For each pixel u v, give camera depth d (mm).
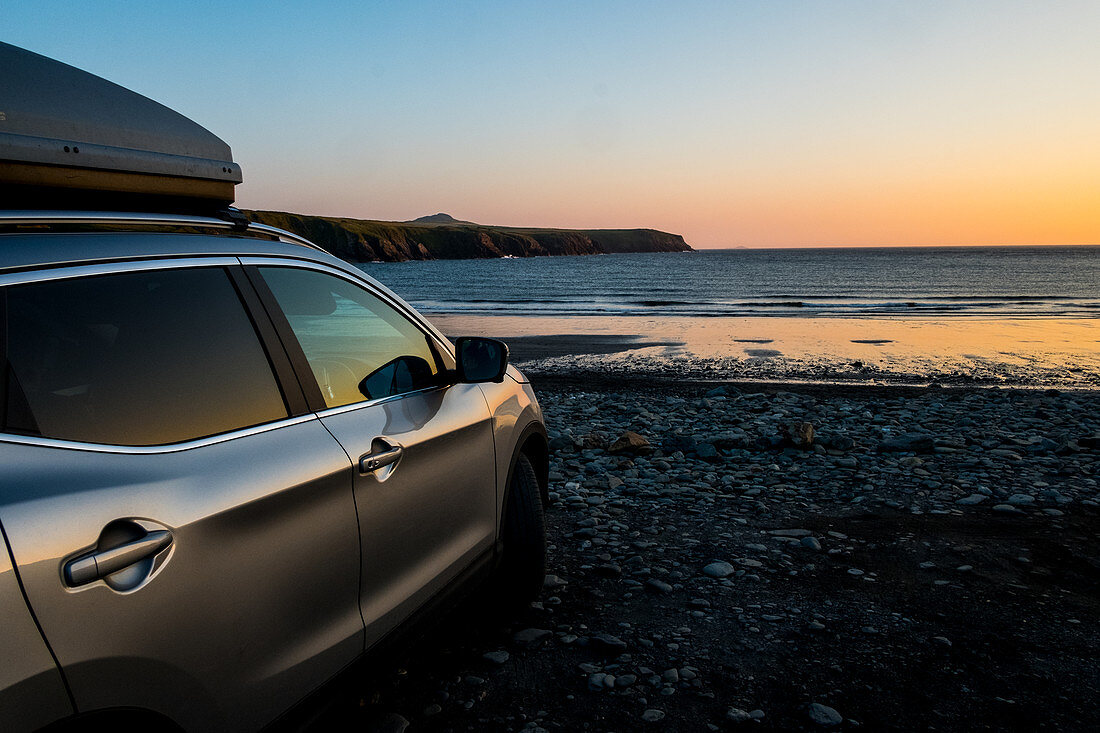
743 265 134750
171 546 1609
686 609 3904
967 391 13867
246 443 1943
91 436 1577
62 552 1362
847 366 17906
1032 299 44250
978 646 3461
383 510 2422
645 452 7836
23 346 1519
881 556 4688
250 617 1843
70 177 1884
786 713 2912
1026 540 4961
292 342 2305
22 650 1269
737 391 12906
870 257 193875
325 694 2168
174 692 1614
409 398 2818
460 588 3029
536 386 14703
